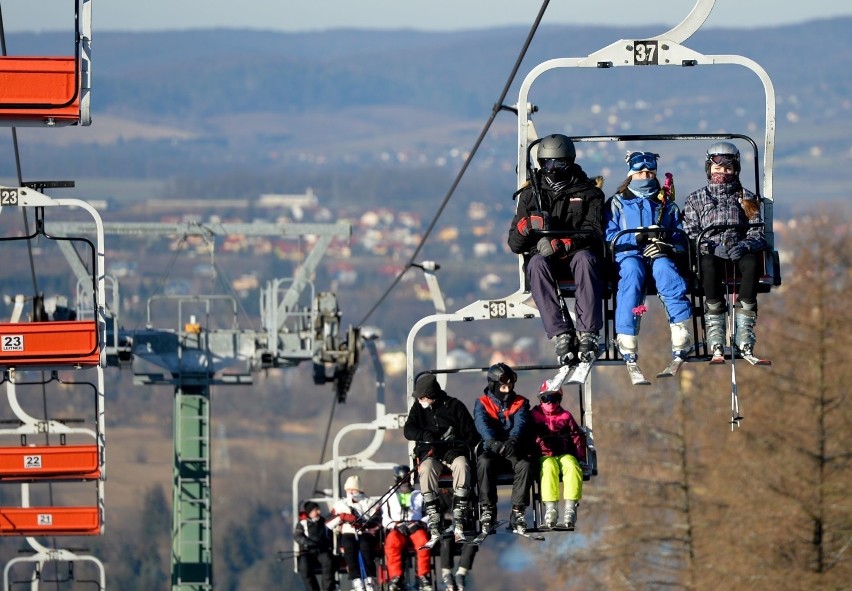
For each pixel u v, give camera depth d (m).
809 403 114.88
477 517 39.59
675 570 123.12
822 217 135.88
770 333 123.12
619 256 35.38
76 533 63.72
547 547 127.94
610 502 125.31
